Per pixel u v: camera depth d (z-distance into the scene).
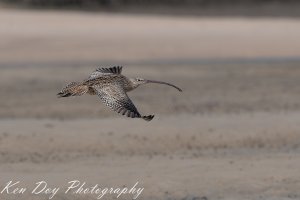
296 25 65.94
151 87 35.69
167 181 20.75
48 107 31.02
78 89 10.31
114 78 10.39
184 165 22.17
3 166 22.16
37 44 51.00
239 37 55.03
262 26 64.75
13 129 26.70
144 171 21.59
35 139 25.11
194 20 72.62
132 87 10.48
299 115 29.11
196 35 56.53
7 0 90.38
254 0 93.38
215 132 26.17
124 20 71.19
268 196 19.83
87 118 29.09
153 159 22.97
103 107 30.53
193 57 46.06
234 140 25.52
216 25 65.81
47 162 22.66
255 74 39.47
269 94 33.91
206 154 23.75
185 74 39.50
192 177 21.09
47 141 24.97
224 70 40.66
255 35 56.53
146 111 30.45
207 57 46.06
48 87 35.75
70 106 30.81
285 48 49.50
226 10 89.94
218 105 31.52
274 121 27.95
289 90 34.91
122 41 52.50
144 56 46.41
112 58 45.72
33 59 45.31
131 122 27.64
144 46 50.09
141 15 83.44
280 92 34.38
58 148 24.44
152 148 24.59
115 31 59.66
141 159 22.98
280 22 70.19
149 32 59.00
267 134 26.19
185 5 92.44
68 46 50.06
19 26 63.94
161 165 22.20
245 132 26.28
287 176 21.23
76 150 24.27
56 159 23.05
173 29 61.81
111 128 26.73
